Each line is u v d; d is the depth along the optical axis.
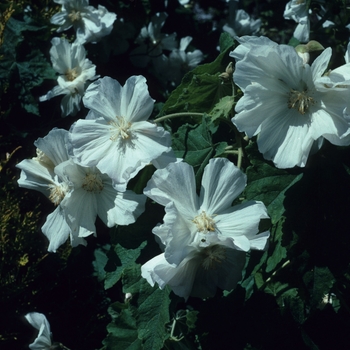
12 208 0.92
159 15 1.06
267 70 0.51
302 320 0.58
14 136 0.99
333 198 0.53
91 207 0.57
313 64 0.51
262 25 1.16
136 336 0.68
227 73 0.61
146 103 0.55
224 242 0.49
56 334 0.98
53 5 1.06
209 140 0.59
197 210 0.52
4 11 0.96
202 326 0.58
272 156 0.52
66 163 0.56
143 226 0.58
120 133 0.55
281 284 0.60
